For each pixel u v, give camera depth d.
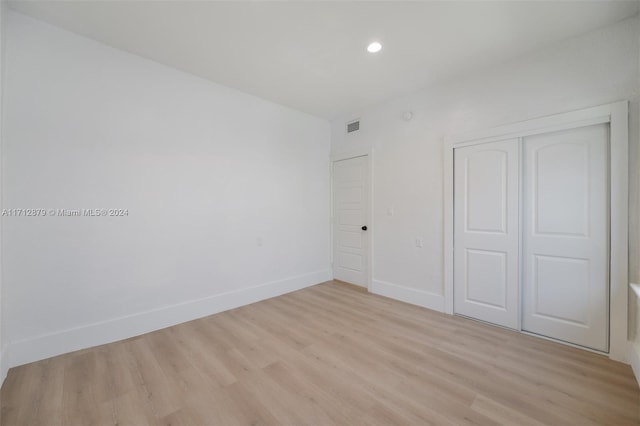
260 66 2.89
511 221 2.75
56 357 2.29
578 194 2.42
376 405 1.75
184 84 3.01
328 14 2.12
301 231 4.23
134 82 2.69
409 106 3.54
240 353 2.37
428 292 3.38
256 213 3.67
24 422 1.62
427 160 3.37
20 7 2.08
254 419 1.64
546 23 2.21
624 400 1.77
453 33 2.34
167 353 2.37
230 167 3.41
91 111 2.47
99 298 2.52
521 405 1.74
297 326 2.90
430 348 2.44
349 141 4.33
